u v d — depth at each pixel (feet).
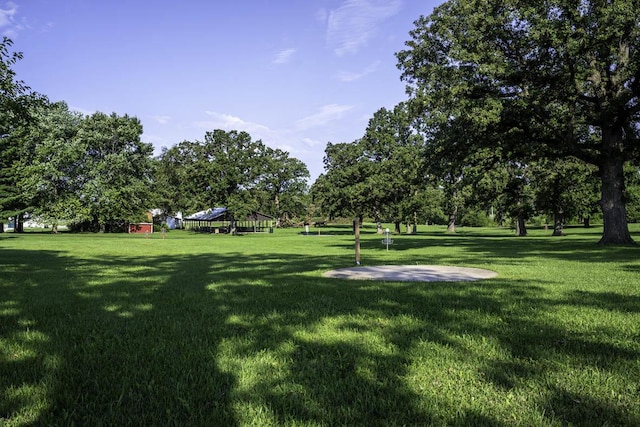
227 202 196.65
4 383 11.21
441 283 29.76
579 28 67.82
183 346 14.42
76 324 17.90
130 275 36.94
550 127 77.46
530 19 69.15
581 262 46.80
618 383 10.87
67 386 10.93
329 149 232.32
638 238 105.50
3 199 158.40
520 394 10.28
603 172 79.66
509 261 49.34
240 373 11.76
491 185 154.71
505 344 14.25
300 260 54.44
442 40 75.97
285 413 9.33
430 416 9.19
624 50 73.31
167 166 298.56
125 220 193.16
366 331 16.16
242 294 25.61
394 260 52.75
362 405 9.72
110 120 193.16
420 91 75.97
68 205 173.68
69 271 40.06
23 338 15.58
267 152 318.86
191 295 25.27
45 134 179.01
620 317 18.29
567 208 156.04
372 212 212.64
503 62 71.51
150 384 11.04
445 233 199.31
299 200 325.83
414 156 183.73
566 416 9.15
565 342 14.47
